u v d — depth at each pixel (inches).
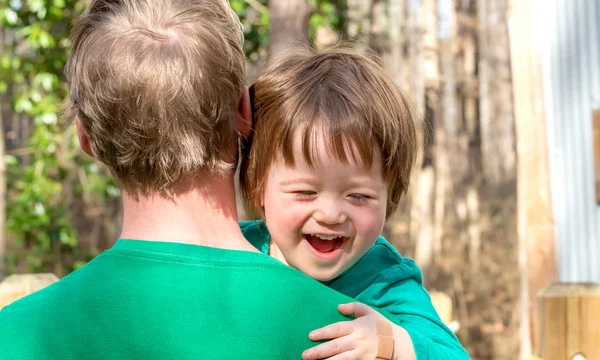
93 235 478.3
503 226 547.2
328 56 78.2
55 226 346.6
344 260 73.4
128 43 58.9
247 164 76.2
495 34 601.6
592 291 94.6
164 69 58.2
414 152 78.2
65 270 368.8
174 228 59.9
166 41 59.1
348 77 73.4
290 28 229.5
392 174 73.7
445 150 576.1
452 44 608.7
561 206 221.8
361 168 71.1
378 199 73.0
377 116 71.6
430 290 493.4
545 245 223.6
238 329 56.0
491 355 440.5
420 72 520.1
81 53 60.4
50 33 340.2
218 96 59.5
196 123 58.8
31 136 355.6
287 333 56.9
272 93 73.9
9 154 366.9
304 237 73.2
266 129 73.0
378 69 77.1
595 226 210.1
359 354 58.4
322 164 70.4
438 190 550.0
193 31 59.7
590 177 211.9
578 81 217.3
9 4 317.1
